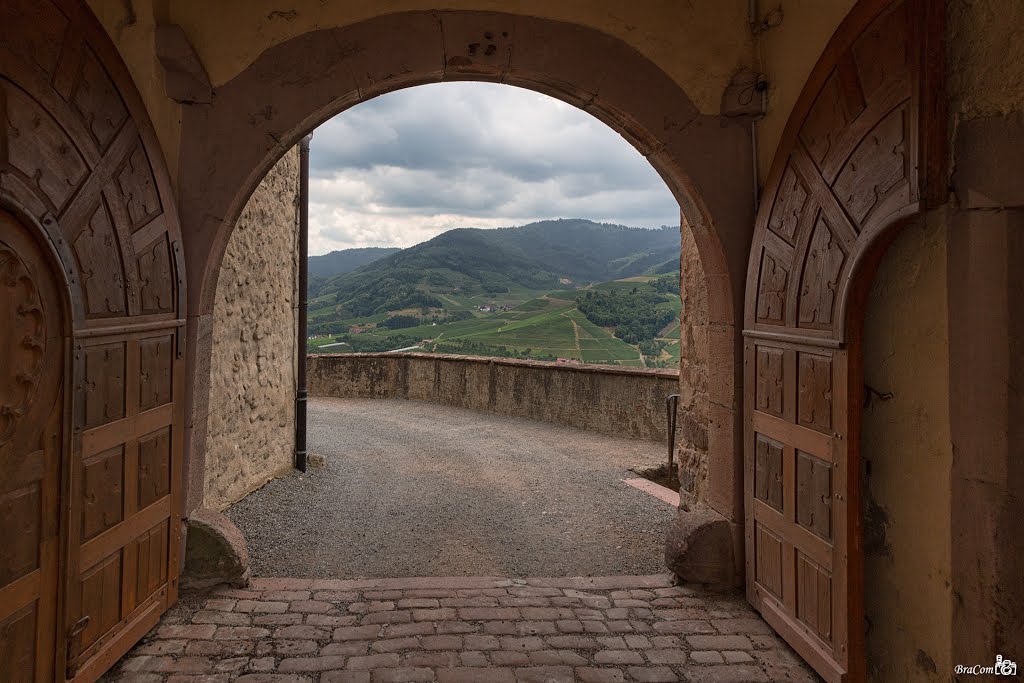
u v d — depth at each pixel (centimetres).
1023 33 168
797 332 273
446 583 351
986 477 184
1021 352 176
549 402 952
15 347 191
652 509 523
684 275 425
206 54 319
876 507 239
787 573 283
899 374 226
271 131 325
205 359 333
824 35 280
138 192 269
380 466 677
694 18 343
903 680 225
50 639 210
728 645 284
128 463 261
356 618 304
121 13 289
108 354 245
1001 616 182
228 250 469
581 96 345
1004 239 177
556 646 281
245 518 464
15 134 190
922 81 195
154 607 287
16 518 193
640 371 824
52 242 207
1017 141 170
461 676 254
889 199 210
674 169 341
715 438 358
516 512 516
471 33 336
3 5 187
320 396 1302
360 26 331
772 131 328
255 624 294
